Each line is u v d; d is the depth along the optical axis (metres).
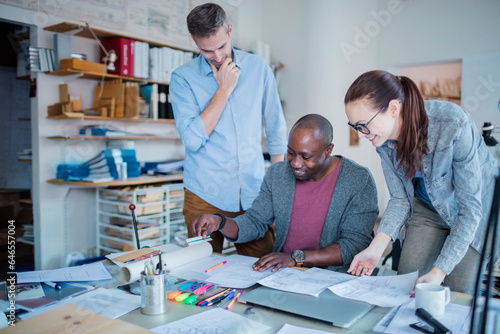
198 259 1.38
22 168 4.71
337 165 1.56
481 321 0.65
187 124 1.73
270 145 2.02
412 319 0.89
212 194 1.84
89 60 3.51
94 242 3.60
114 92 3.44
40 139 3.25
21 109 4.70
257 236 1.63
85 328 0.78
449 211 1.37
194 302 1.00
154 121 3.73
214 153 1.81
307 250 1.41
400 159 1.28
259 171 1.92
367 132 1.16
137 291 1.08
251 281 1.15
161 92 3.72
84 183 3.07
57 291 1.09
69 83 3.40
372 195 1.51
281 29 5.42
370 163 5.88
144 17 3.83
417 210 1.57
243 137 1.83
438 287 0.94
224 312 0.93
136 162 3.55
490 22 4.67
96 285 1.14
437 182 1.30
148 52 3.61
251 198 1.90
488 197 1.35
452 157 1.21
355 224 1.47
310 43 5.14
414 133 1.18
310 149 1.44
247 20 5.22
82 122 3.49
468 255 1.39
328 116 5.14
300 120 1.48
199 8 1.56
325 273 1.22
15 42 3.51
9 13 3.02
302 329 0.84
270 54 5.54
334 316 0.89
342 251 1.41
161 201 3.41
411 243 1.56
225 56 1.67
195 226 1.45
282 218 1.61
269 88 1.91
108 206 3.44
